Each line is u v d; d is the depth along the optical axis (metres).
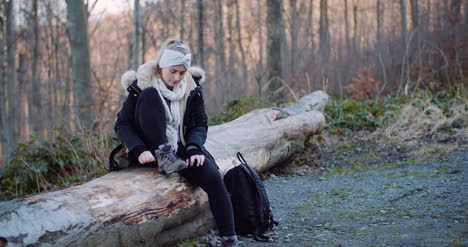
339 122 7.37
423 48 10.62
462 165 4.59
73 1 8.49
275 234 3.19
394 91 10.12
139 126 2.77
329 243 2.82
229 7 23.39
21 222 2.03
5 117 12.55
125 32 16.36
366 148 6.19
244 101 7.59
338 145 6.56
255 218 3.15
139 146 2.67
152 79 2.79
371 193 4.02
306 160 5.71
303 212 3.70
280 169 5.45
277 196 4.33
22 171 5.86
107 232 2.30
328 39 15.08
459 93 7.67
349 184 4.48
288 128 5.27
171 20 17.58
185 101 2.88
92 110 7.50
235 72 12.93
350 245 2.71
